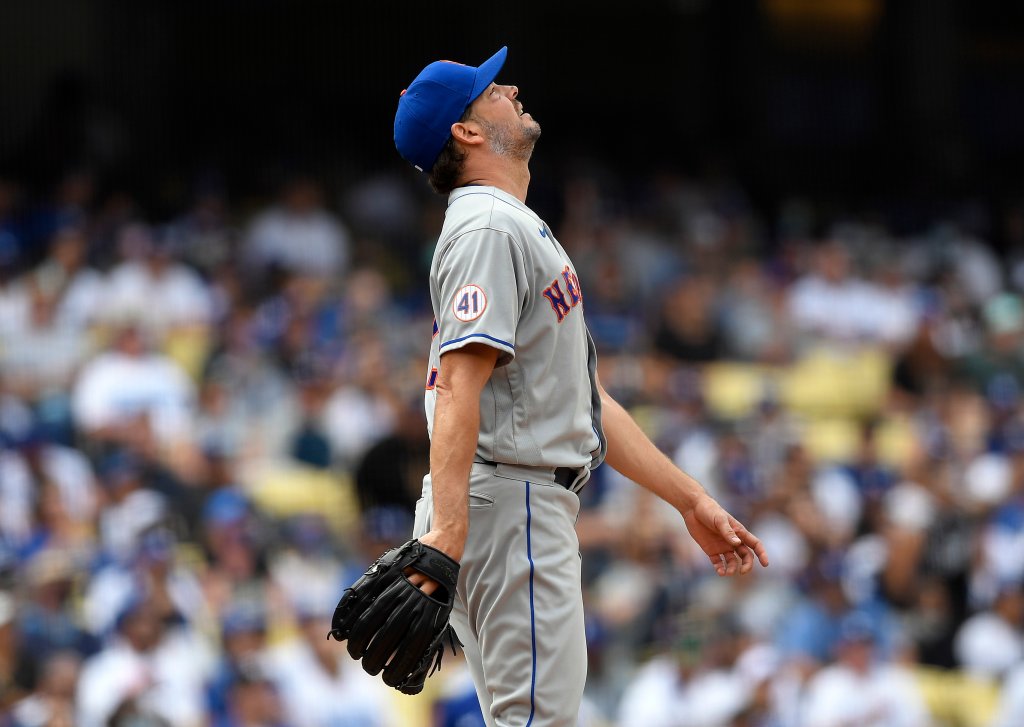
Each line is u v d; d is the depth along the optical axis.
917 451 37.69
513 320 9.46
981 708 30.95
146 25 47.81
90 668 24.23
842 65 58.28
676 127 57.28
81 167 42.31
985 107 63.53
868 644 28.89
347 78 50.22
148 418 30.73
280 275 40.19
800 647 29.08
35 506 27.64
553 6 56.47
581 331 10.02
